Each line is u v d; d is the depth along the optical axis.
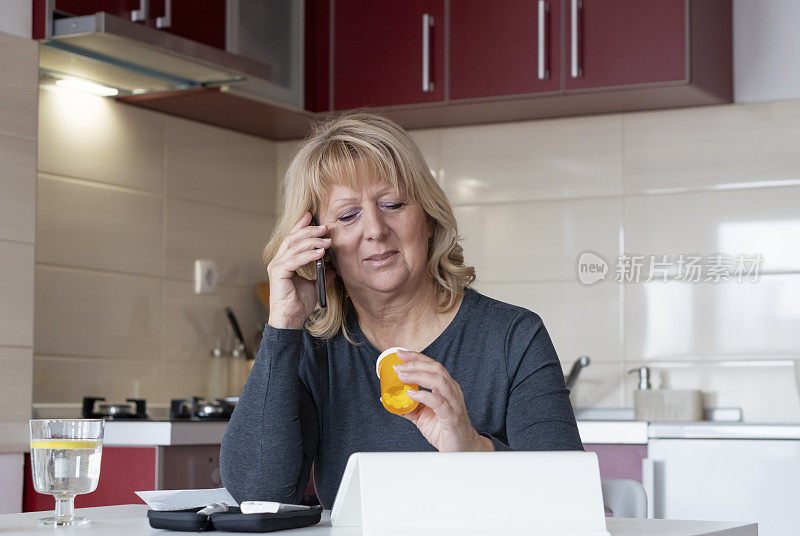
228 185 3.76
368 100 3.54
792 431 2.72
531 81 3.33
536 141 3.63
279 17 3.46
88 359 3.18
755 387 3.28
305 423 1.48
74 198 3.17
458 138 3.74
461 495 1.03
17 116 2.79
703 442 2.82
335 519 1.14
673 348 3.40
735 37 3.40
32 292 2.82
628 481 1.88
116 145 3.32
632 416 3.40
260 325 3.83
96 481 1.22
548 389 1.42
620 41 3.23
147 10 2.97
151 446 2.69
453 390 1.21
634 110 3.49
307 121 3.68
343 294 1.55
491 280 3.65
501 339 1.47
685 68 3.14
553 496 1.05
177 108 3.46
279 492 1.36
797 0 3.33
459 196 3.73
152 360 3.40
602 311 3.49
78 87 3.18
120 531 1.12
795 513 2.71
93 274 3.21
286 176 1.56
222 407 3.04
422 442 1.46
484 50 3.39
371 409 1.50
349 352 1.53
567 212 3.56
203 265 3.62
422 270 1.50
